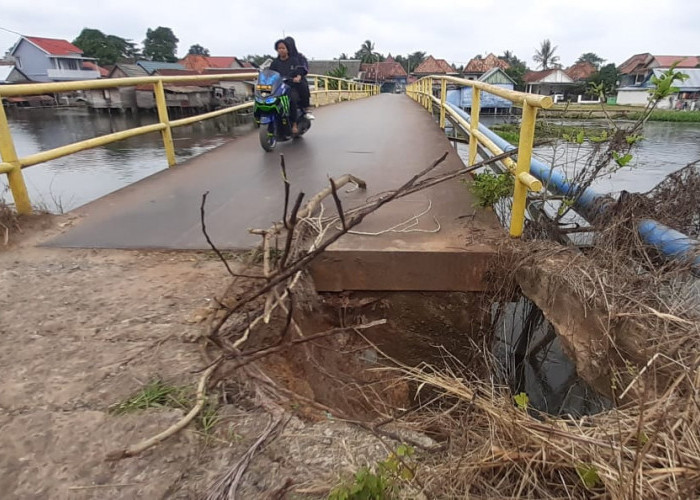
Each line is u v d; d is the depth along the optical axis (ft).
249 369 6.84
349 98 71.26
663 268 8.75
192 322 8.10
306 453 5.65
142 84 17.87
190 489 5.04
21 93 12.79
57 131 53.57
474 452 5.73
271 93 21.02
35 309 8.59
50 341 7.59
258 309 8.52
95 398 6.30
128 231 12.36
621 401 7.11
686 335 6.86
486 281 10.72
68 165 30.53
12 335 7.77
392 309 11.15
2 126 12.46
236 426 5.92
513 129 22.65
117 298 8.98
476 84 16.55
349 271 10.70
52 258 10.94
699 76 126.00
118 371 6.84
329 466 5.46
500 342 12.00
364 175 17.06
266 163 19.48
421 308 11.10
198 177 17.46
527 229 12.09
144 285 9.52
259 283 9.21
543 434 5.79
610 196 12.22
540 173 14.46
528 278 9.92
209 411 6.09
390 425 6.61
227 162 19.88
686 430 5.34
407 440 6.02
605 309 7.88
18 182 12.97
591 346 8.10
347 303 10.98
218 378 6.36
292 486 5.13
